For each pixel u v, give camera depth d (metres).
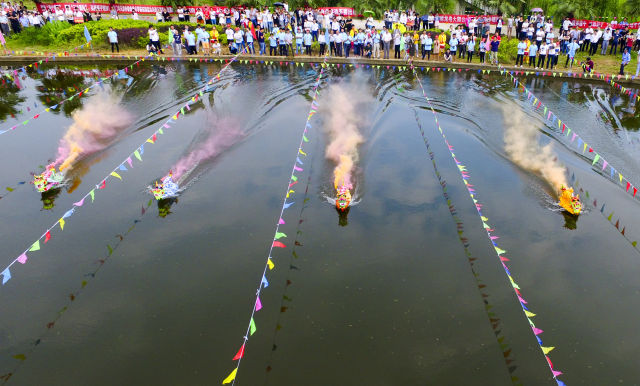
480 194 13.79
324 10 35.38
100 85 24.66
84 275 10.43
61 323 9.13
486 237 11.73
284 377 7.93
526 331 8.88
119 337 8.79
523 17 33.88
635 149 16.97
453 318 9.19
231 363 8.22
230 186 14.19
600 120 19.88
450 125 19.38
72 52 30.31
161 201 13.38
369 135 18.25
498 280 10.23
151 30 29.42
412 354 8.37
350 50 31.98
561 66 28.09
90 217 12.60
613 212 12.80
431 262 10.80
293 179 13.38
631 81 24.91
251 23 31.52
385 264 10.71
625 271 10.48
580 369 8.07
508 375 7.96
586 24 34.53
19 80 25.61
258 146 17.09
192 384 7.84
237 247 11.33
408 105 21.88
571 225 12.20
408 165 15.63
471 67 28.14
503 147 17.20
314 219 12.45
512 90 24.27
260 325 9.01
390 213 12.77
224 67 28.25
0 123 19.41
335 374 7.98
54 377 8.01
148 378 7.95
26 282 10.21
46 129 18.75
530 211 12.87
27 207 13.08
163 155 16.33
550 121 19.84
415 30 34.06
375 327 8.96
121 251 11.22
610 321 9.10
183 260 10.88
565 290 9.91
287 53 30.53
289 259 10.88
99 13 37.41
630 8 36.47
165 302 9.62
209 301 9.62
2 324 9.10
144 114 20.45
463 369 8.07
